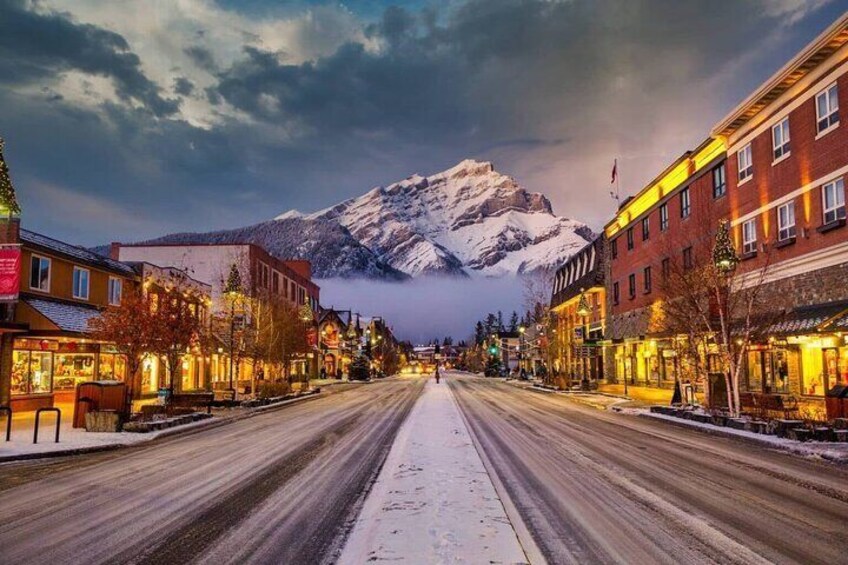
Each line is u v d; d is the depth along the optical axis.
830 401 18.83
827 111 25.27
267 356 41.66
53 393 29.80
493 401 37.78
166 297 28.50
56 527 8.62
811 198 26.08
